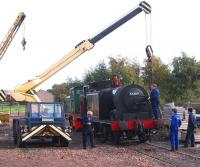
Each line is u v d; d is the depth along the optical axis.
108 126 23.28
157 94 22.41
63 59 29.95
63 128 21.61
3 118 38.56
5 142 24.44
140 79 55.56
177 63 60.56
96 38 30.12
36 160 16.34
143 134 22.06
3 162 15.88
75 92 32.31
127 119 22.30
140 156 17.00
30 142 23.95
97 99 24.91
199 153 17.72
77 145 22.19
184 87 59.44
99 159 16.27
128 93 22.36
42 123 21.48
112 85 26.72
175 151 18.39
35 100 28.97
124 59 57.31
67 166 14.61
